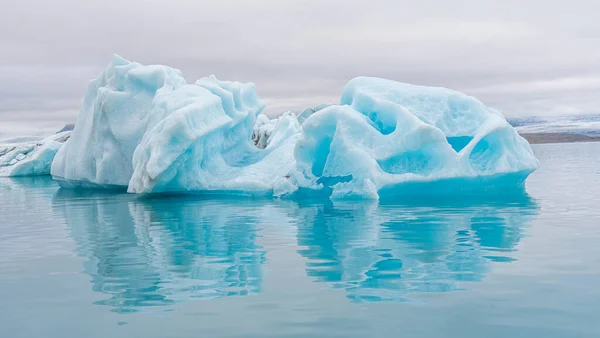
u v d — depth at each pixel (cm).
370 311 451
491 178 1382
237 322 434
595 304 455
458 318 430
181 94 1664
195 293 516
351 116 1362
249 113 1870
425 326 415
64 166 2097
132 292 525
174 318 446
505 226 858
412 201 1239
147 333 416
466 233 798
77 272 614
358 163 1320
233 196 1510
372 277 554
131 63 1981
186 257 679
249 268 610
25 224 1060
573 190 1443
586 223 872
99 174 1852
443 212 1041
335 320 432
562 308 448
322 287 524
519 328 407
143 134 1786
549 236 761
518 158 1425
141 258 682
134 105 1862
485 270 573
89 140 1959
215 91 1759
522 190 1467
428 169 1330
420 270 578
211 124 1569
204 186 1546
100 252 733
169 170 1480
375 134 1344
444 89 1475
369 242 744
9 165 3328
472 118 1434
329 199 1343
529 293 489
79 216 1165
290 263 629
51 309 479
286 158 1600
